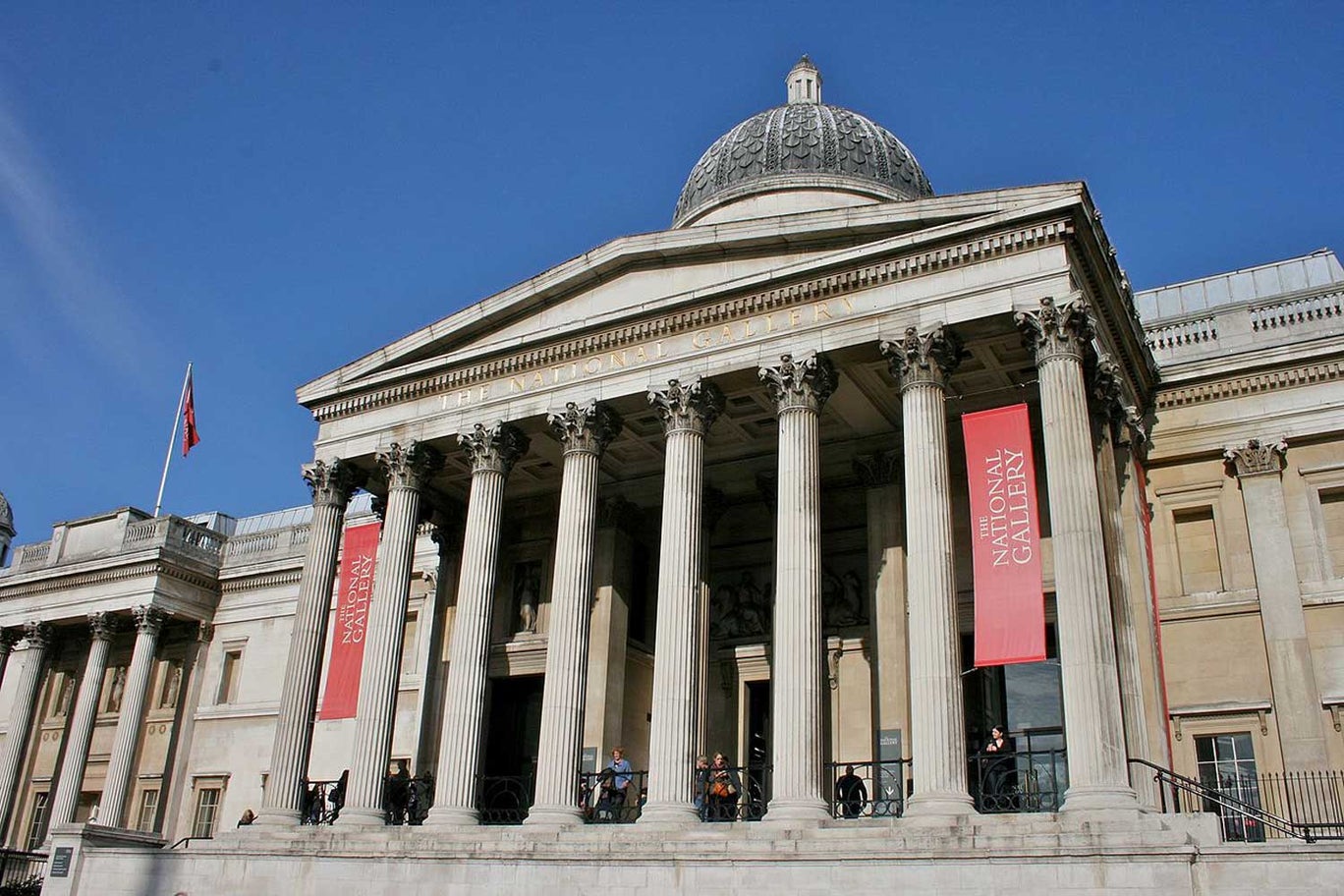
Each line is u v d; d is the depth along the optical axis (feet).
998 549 92.48
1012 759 108.58
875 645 119.55
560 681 108.58
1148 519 119.85
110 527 213.66
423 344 130.82
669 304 113.60
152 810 198.39
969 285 100.78
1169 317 132.87
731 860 86.58
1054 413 93.35
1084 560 87.92
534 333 121.80
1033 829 80.59
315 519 133.08
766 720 134.00
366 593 128.57
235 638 205.67
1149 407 126.62
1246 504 119.96
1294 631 113.50
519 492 150.00
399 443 129.39
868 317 104.17
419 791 127.24
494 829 103.60
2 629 216.33
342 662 125.80
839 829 87.35
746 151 153.58
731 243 113.91
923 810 85.46
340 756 177.47
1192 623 118.62
